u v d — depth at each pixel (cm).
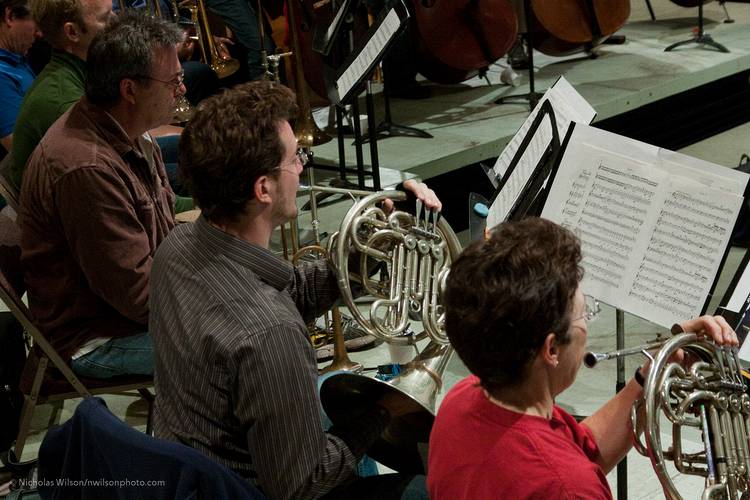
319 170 1048
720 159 1298
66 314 602
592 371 760
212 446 387
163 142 902
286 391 368
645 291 467
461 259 316
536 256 303
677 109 1438
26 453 676
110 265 573
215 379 375
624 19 1297
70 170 562
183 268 397
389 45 728
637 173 475
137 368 600
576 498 291
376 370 755
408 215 493
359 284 516
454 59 1141
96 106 587
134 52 571
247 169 386
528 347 300
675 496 319
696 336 347
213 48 1165
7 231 615
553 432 311
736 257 962
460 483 317
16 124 703
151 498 364
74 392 611
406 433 455
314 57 1108
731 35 1500
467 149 1058
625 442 365
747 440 343
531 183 570
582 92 1240
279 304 387
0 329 661
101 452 375
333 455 389
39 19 683
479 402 322
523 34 1336
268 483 377
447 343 475
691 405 348
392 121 1185
